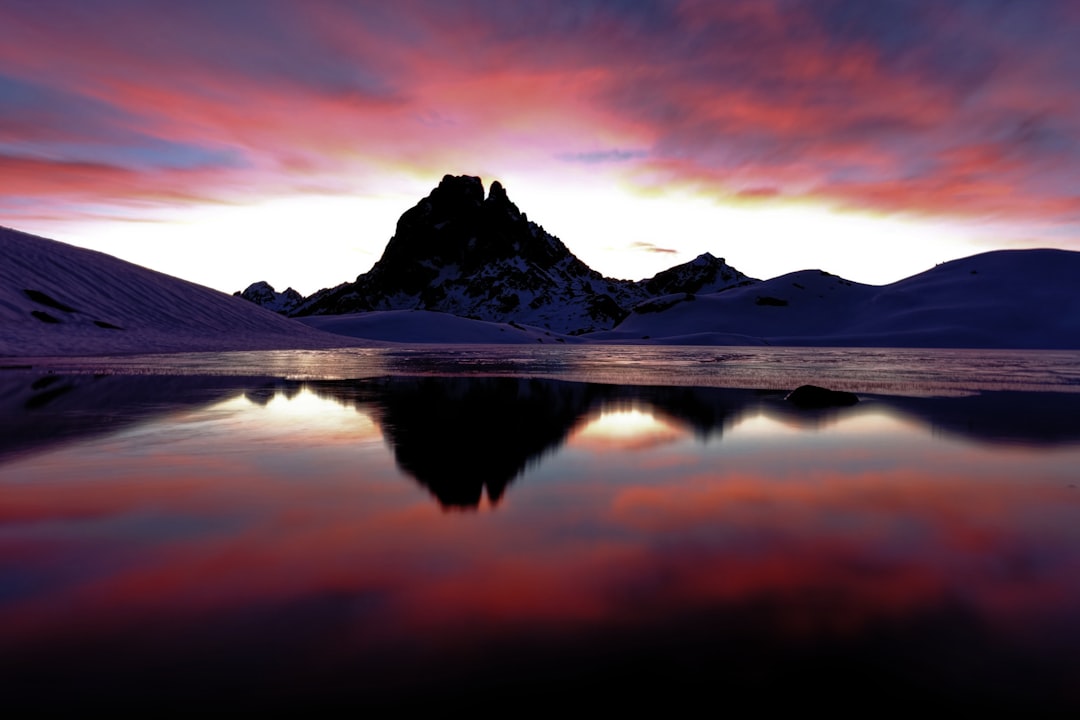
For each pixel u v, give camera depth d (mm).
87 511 5953
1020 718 2785
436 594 4105
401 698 2908
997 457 9117
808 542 5219
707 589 4227
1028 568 4637
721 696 2932
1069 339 124812
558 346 111562
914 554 4938
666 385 23312
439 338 124438
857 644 3459
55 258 62750
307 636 3504
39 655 3277
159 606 3865
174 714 2764
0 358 36219
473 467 8211
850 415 14180
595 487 7141
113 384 20250
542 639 3498
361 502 6387
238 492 6754
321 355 51719
